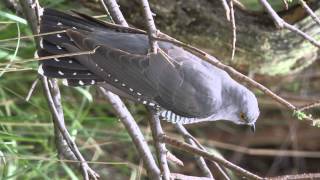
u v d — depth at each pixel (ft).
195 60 23.93
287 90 37.35
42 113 30.53
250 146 41.50
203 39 29.66
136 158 35.47
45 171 27.81
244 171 19.42
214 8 28.76
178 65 23.18
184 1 28.66
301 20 28.02
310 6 27.63
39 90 31.01
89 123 31.63
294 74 34.60
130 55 22.18
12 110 31.04
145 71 22.39
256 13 29.01
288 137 41.11
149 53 21.65
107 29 22.71
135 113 33.09
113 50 21.97
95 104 32.27
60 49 21.49
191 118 24.12
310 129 40.96
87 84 21.89
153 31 19.80
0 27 27.76
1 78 29.37
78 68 21.77
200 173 38.73
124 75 22.08
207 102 23.85
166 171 20.62
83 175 21.89
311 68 37.55
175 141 20.79
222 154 41.32
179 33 29.60
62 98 31.55
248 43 29.53
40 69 21.44
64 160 22.33
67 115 30.04
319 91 39.22
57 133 23.15
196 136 39.27
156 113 23.13
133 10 28.32
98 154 31.83
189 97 23.32
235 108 25.61
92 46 21.74
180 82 23.07
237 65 30.99
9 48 27.63
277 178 19.25
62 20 22.16
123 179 34.76
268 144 41.73
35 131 30.42
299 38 28.96
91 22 22.66
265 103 37.76
